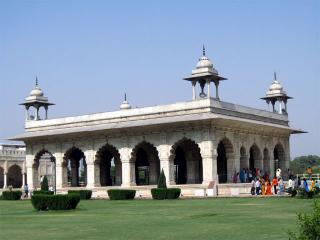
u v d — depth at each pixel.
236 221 12.38
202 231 10.55
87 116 32.97
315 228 6.18
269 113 34.16
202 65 28.80
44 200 18.22
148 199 25.70
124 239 9.59
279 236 9.43
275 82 36.59
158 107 29.98
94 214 16.00
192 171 31.27
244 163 30.67
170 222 12.63
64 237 10.12
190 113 28.69
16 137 34.59
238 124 29.52
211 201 21.56
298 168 76.75
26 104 36.28
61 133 32.59
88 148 32.28
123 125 30.25
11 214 17.06
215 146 27.81
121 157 30.81
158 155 30.06
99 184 32.03
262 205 17.94
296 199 21.11
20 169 47.56
